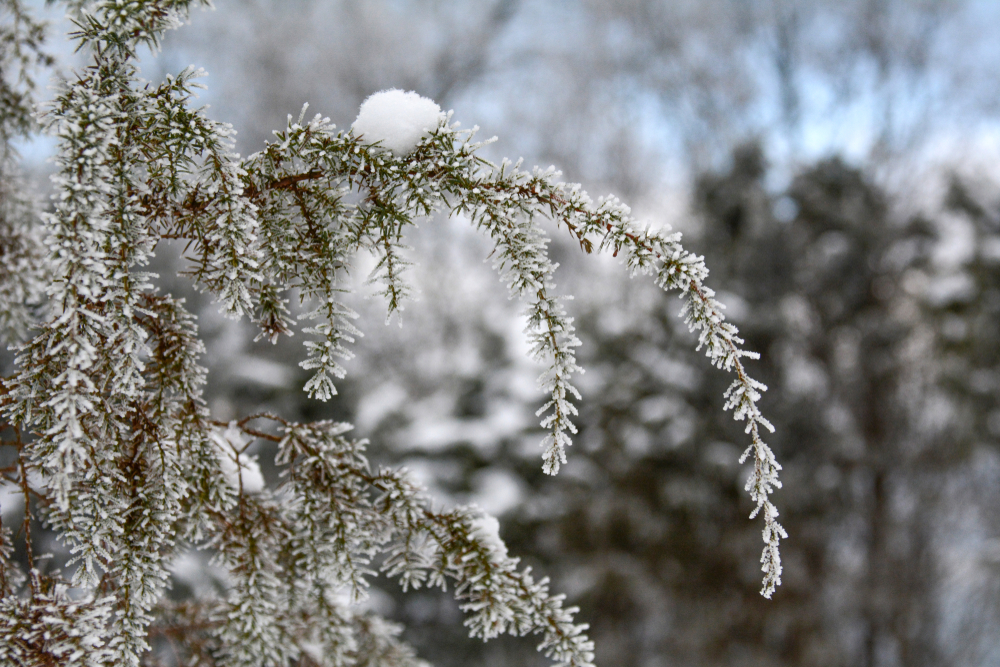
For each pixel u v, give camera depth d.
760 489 0.78
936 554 6.49
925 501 6.48
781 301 6.45
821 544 6.08
